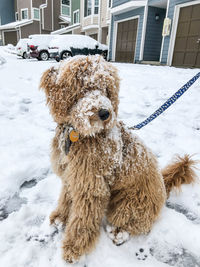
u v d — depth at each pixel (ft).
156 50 48.44
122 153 5.74
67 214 6.79
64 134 5.48
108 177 5.63
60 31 90.74
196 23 34.96
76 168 5.35
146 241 6.35
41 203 7.59
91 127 4.68
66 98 4.97
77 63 5.05
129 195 6.00
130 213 6.06
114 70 5.60
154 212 6.26
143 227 6.24
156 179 6.22
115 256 5.85
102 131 5.33
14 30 114.83
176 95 7.32
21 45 67.21
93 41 54.29
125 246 6.18
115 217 6.18
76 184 5.47
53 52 50.88
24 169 8.93
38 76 27.25
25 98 18.60
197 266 5.76
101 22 72.49
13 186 8.16
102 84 5.05
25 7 113.19
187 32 36.70
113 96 5.40
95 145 5.24
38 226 6.69
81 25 85.46
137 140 6.10
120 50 55.11
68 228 6.09
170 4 38.47
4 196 7.73
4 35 119.96
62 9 119.34
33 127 13.19
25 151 10.35
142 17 45.78
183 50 37.88
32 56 58.54
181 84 22.29
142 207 6.00
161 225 6.75
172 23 38.50
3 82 23.22
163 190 6.46
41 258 5.73
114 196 6.28
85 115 4.65
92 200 5.56
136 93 19.93
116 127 5.73
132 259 5.82
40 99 18.60
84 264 5.66
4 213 7.13
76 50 51.37
